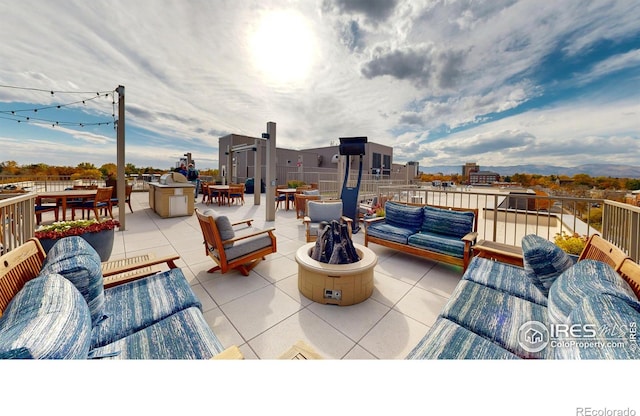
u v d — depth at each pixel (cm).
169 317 140
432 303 231
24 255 134
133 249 378
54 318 85
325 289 225
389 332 188
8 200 247
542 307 154
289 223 581
